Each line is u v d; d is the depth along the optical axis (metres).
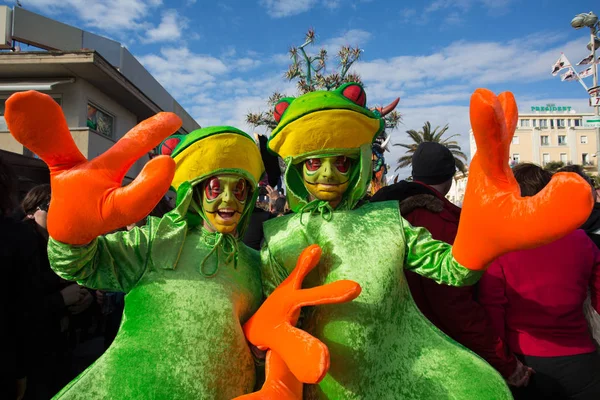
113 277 1.48
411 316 1.63
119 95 10.34
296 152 1.68
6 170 1.85
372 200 2.28
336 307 1.52
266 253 1.73
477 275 1.42
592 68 11.02
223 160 1.52
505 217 1.19
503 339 1.82
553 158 45.81
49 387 2.54
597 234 2.42
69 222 1.19
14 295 1.80
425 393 1.50
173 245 1.52
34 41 9.96
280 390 1.30
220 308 1.45
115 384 1.32
